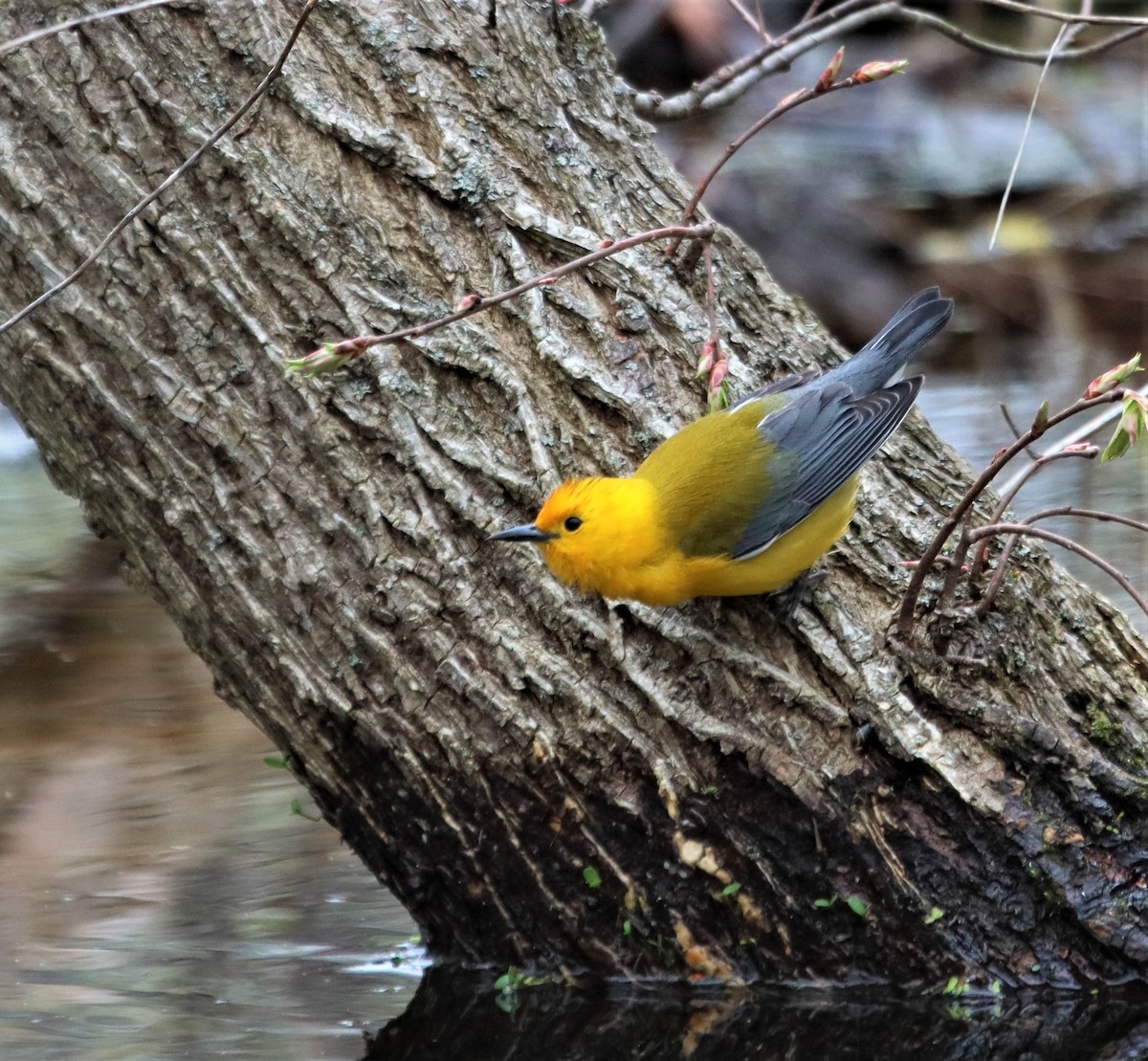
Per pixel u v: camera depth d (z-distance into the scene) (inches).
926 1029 322.7
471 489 313.1
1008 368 816.9
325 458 309.7
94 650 564.7
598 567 307.6
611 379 324.8
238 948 367.9
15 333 315.9
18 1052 314.0
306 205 311.0
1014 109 975.6
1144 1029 317.1
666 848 322.7
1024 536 331.9
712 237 321.1
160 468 315.0
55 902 393.7
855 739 313.7
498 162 323.9
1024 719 314.0
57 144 310.3
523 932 344.2
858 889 322.3
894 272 877.8
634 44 956.6
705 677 315.9
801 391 343.9
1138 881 320.8
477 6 332.2
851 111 965.2
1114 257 876.0
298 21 291.6
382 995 345.4
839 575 325.4
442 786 323.3
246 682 332.2
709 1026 331.0
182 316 309.6
